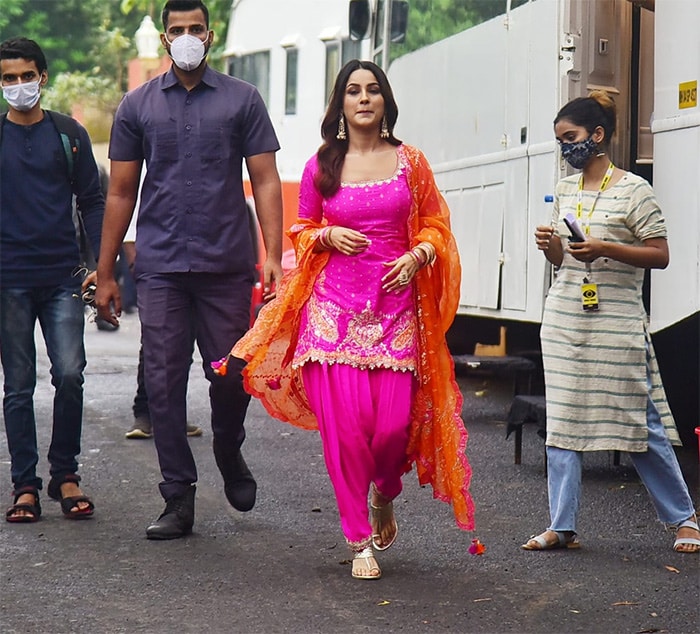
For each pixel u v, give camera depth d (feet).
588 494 29.19
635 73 35.96
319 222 22.88
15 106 25.93
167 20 24.90
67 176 26.63
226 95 25.30
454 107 43.39
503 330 50.52
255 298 56.13
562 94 35.01
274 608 20.44
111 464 32.76
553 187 35.42
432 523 26.43
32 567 22.89
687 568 22.84
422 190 22.59
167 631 19.31
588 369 23.91
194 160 25.04
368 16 51.70
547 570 22.71
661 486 24.23
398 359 22.06
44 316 26.73
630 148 35.96
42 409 41.88
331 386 22.08
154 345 25.08
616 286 23.90
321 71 61.57
